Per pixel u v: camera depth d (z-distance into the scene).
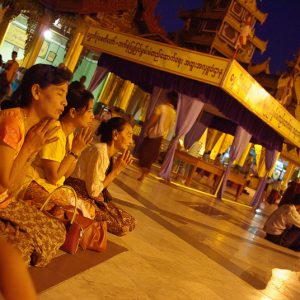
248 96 13.23
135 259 4.55
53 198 3.84
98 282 3.50
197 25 35.09
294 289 6.10
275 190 26.47
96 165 4.53
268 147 18.02
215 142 29.31
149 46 14.15
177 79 13.58
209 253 6.36
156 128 11.75
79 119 3.80
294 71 26.38
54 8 20.52
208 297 4.28
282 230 10.07
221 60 12.30
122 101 26.41
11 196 3.04
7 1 19.86
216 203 14.08
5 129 2.72
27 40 20.59
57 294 2.98
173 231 6.93
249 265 6.62
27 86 2.93
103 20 21.70
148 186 11.38
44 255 3.13
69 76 3.00
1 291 1.25
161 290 3.93
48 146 3.69
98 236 4.17
